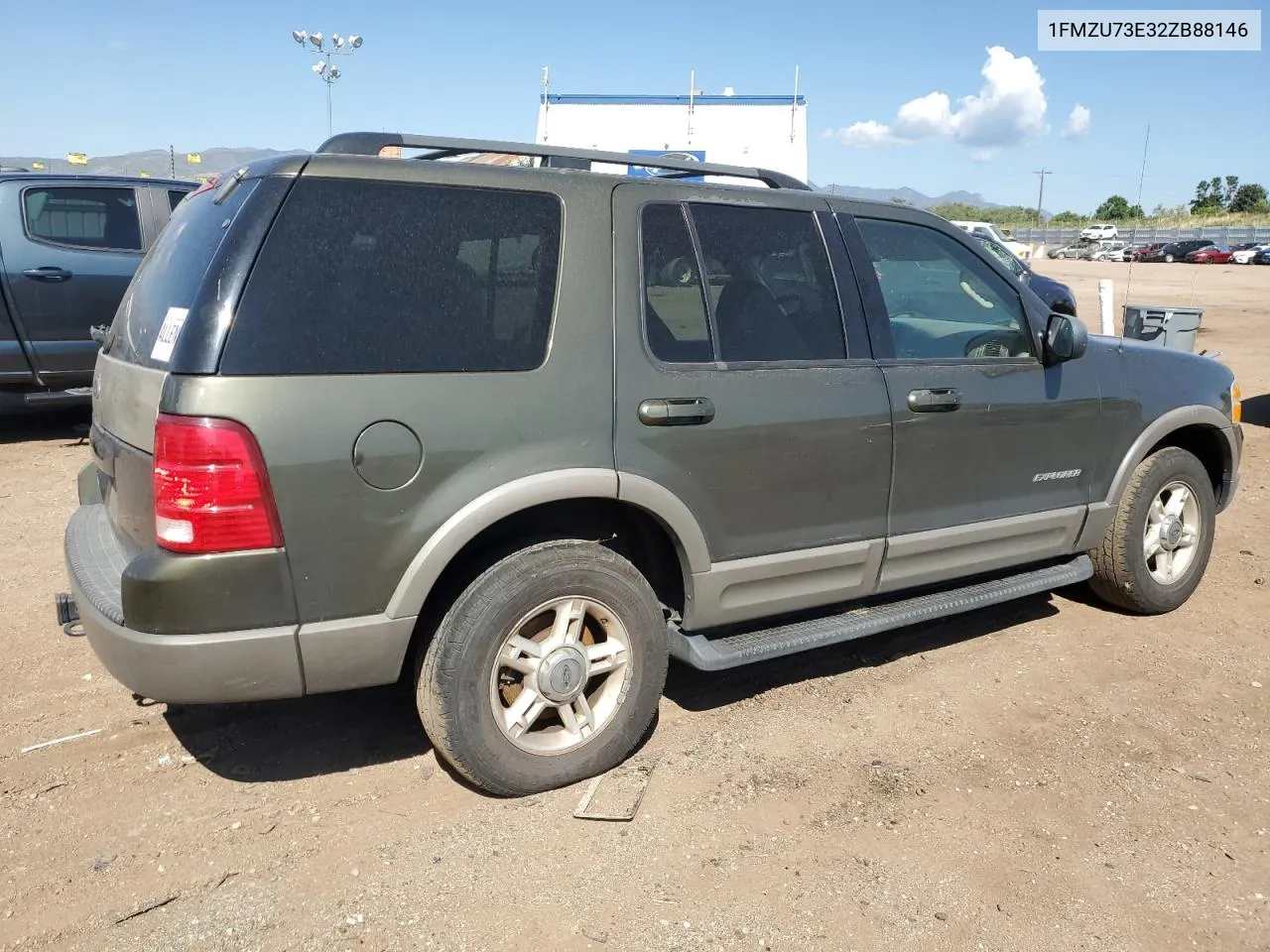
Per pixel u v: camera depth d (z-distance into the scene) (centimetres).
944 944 258
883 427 366
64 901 268
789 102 1950
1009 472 408
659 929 261
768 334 348
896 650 441
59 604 325
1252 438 886
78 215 807
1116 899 277
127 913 264
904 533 383
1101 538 453
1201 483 480
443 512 286
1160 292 2752
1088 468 436
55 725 359
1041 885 282
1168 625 473
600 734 324
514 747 308
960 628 467
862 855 293
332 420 271
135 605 265
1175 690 404
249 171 291
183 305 275
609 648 324
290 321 270
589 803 315
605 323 313
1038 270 4003
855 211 381
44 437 841
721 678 408
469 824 304
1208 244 4838
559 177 316
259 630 271
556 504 320
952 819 312
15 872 279
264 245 271
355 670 286
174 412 261
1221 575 541
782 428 342
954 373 387
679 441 322
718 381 331
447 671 295
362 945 254
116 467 302
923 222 399
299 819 306
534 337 302
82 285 799
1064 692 400
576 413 305
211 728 360
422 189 294
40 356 790
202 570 262
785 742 357
